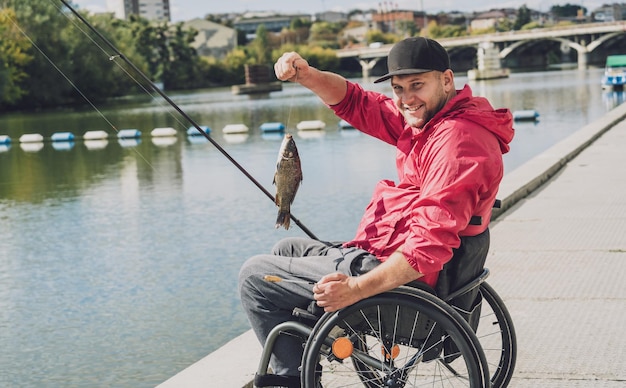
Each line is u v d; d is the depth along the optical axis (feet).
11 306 24.90
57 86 206.90
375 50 364.17
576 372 11.83
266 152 69.26
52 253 32.42
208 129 98.58
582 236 20.57
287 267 9.21
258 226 35.32
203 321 22.26
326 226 34.55
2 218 41.81
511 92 151.12
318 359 9.12
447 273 8.86
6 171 65.36
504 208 24.71
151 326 22.09
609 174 30.76
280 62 10.04
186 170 59.00
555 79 211.00
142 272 28.30
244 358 12.42
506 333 10.03
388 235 9.09
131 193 48.52
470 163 8.45
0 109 205.87
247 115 131.44
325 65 381.60
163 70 346.95
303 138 81.15
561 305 14.97
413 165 9.08
